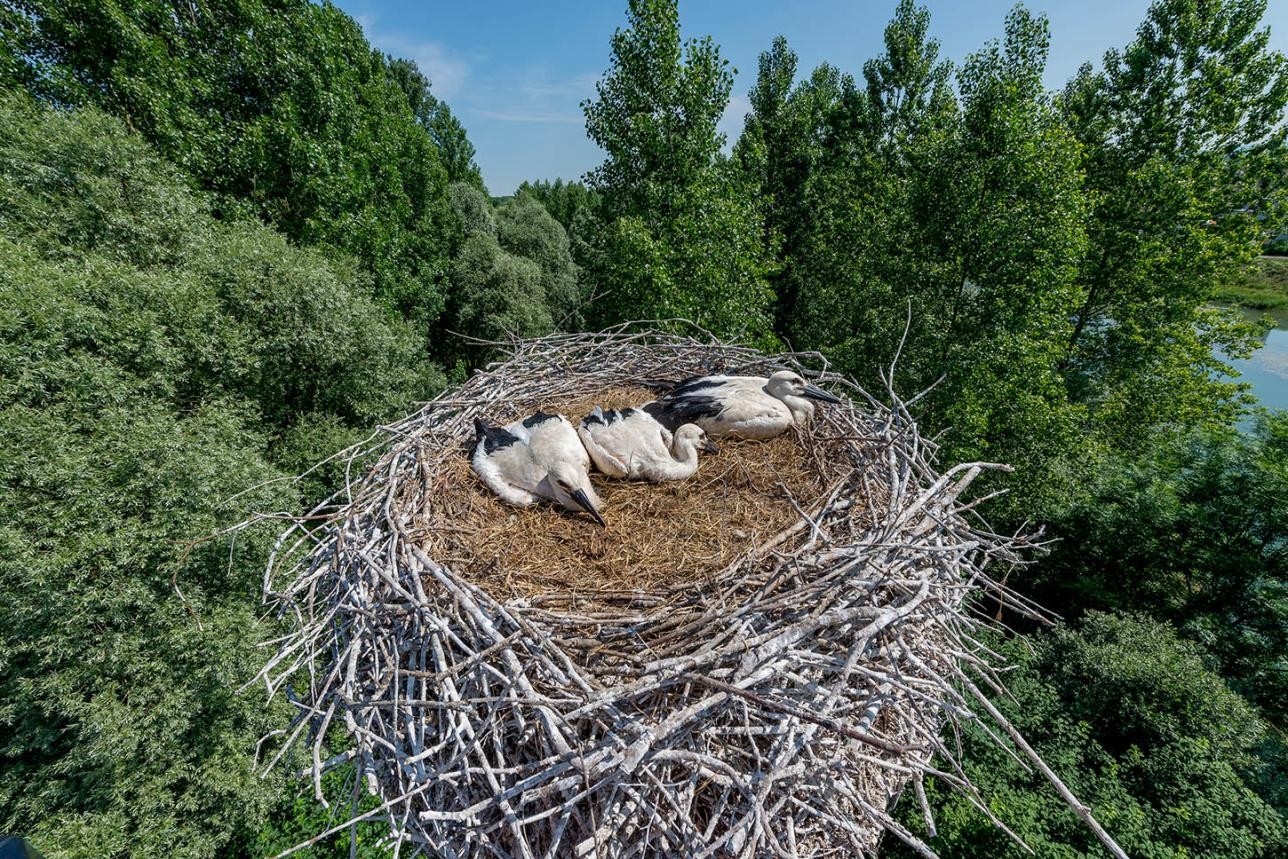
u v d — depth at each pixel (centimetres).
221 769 784
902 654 297
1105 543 1227
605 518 407
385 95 2059
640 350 698
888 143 2073
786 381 516
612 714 249
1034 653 936
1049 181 1085
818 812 257
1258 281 3070
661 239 1372
